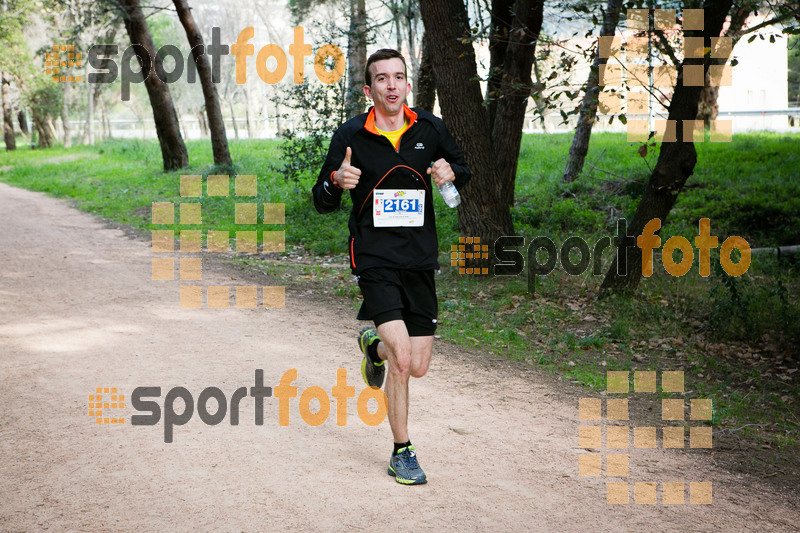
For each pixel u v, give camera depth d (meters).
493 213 9.85
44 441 4.29
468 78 9.52
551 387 5.81
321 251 12.39
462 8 9.49
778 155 18.80
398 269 3.70
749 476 4.24
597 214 13.66
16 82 42.97
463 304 8.59
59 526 3.28
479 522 3.40
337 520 3.36
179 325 7.24
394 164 3.64
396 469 3.81
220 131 22.12
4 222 15.36
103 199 19.86
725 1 7.81
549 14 9.66
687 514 3.62
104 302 8.20
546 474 4.01
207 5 43.69
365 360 4.12
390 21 18.81
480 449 4.34
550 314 8.17
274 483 3.75
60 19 34.91
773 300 8.15
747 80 38.91
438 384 5.70
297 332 7.12
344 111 16.30
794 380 6.31
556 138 26.83
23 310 7.77
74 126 59.66
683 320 7.94
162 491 3.64
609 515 3.54
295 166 16.58
